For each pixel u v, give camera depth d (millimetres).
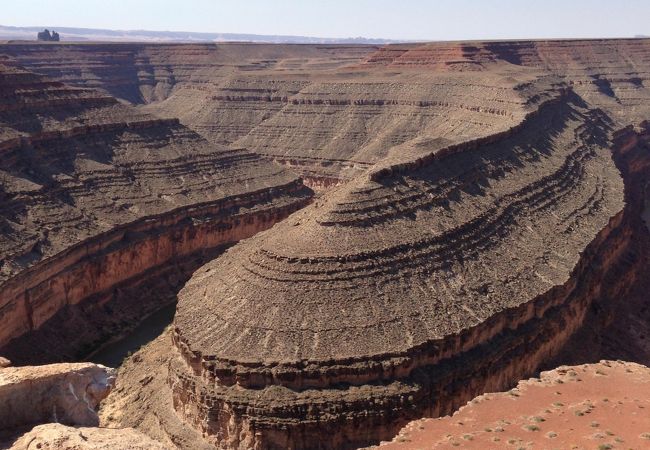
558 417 40844
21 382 30016
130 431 29625
